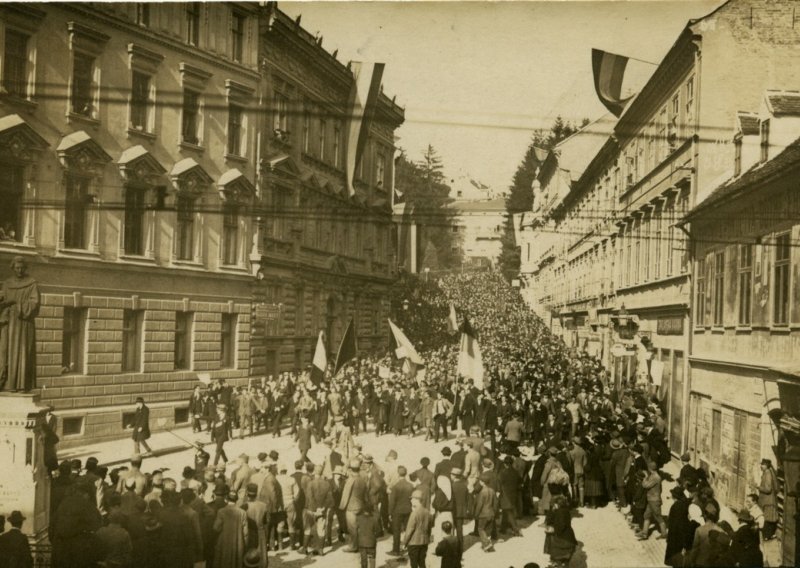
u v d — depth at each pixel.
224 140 33.47
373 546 15.21
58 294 26.30
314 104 42.56
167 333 30.53
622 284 38.62
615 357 39.56
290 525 16.50
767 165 21.06
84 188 27.45
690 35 26.36
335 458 18.98
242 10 34.19
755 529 14.11
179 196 31.22
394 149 54.62
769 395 19.09
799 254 18.20
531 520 19.89
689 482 15.73
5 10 24.59
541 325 65.75
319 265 42.88
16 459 15.03
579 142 56.31
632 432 21.94
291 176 38.84
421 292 61.75
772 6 25.94
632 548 17.08
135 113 29.42
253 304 35.28
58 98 26.39
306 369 39.28
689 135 27.25
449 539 13.50
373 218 51.22
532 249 76.31
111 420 27.84
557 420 25.84
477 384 28.64
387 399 30.25
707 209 23.81
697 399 25.66
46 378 25.83
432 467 23.45
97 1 27.41
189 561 13.01
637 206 35.75
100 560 12.48
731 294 22.83
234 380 34.03
